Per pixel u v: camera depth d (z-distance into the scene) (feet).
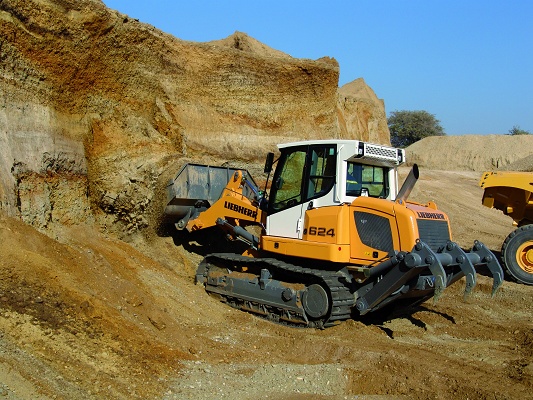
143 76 39.75
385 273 27.45
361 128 93.04
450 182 108.99
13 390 16.84
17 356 18.69
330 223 28.73
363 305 27.99
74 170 32.83
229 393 19.90
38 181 29.76
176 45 44.34
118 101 37.22
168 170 36.63
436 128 245.45
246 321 29.58
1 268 23.12
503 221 80.07
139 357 21.45
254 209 33.32
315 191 30.07
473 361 25.49
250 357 24.23
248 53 50.75
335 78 57.88
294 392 20.71
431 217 28.94
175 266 36.70
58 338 20.58
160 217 36.47
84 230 32.32
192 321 28.32
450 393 21.38
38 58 31.37
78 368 19.30
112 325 22.77
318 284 28.66
